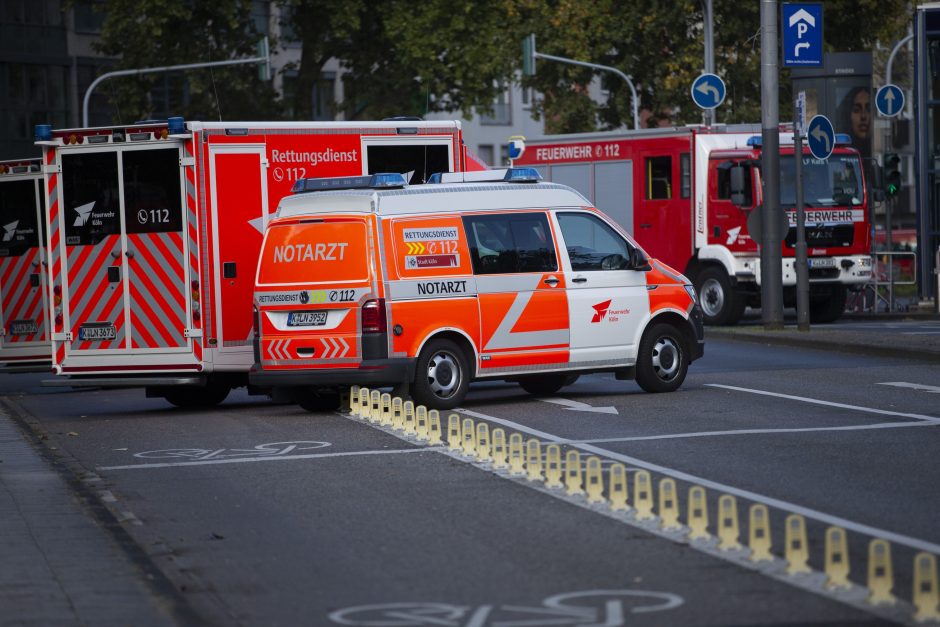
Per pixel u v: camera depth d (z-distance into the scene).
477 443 30.67
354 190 38.72
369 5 122.00
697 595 18.19
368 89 123.62
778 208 63.59
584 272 41.00
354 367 38.00
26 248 52.06
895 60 145.25
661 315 42.53
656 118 121.56
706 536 21.61
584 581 19.16
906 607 17.25
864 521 22.80
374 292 37.78
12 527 23.39
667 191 73.50
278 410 42.62
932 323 70.38
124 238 42.75
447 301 38.75
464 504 25.12
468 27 118.44
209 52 120.25
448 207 39.19
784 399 39.94
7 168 51.97
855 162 71.81
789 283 70.56
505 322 39.59
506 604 18.11
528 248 40.19
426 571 20.14
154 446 34.72
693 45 115.56
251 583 19.77
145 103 119.62
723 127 72.38
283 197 42.00
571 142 78.50
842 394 40.88
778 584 18.61
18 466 30.84
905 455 29.44
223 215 42.47
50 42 144.62
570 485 25.97
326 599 18.73
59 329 43.31
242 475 29.47
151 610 17.77
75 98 147.25
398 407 36.47
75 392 52.91
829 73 81.44
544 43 118.75
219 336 42.47
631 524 22.81
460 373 39.03
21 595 18.53
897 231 148.88
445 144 46.25
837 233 71.12
